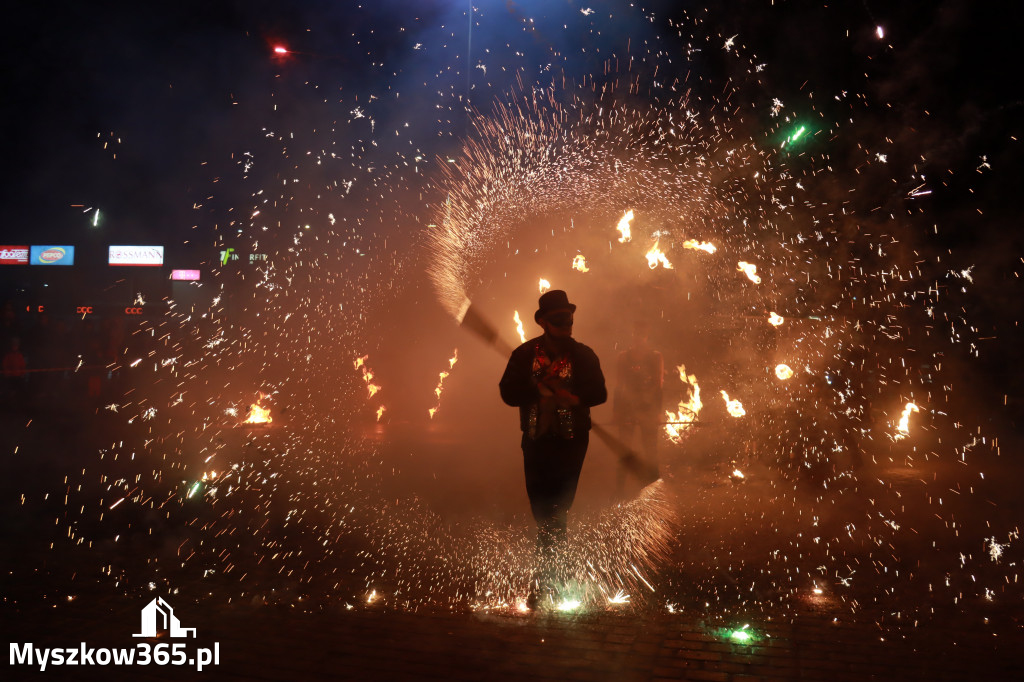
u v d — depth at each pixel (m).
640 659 3.98
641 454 8.06
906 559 5.72
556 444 4.92
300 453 10.81
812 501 7.60
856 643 4.20
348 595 4.93
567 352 5.01
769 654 4.05
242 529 6.59
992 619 4.55
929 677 3.79
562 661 3.96
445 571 5.42
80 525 6.68
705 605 4.76
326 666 3.89
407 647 4.12
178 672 3.82
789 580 5.23
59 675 3.77
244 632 4.33
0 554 5.77
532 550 5.90
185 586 5.09
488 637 4.26
